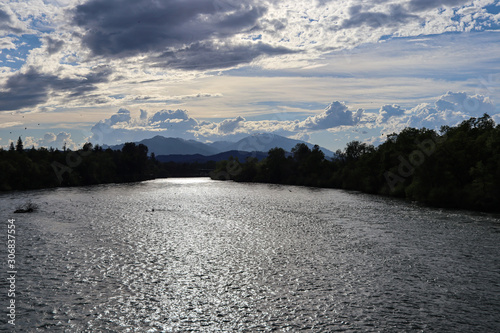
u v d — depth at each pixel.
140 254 54.97
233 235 69.12
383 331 31.70
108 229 74.62
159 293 39.72
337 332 31.53
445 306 36.59
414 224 78.88
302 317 34.25
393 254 54.78
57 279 43.59
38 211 100.06
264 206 113.38
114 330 31.72
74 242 62.34
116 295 39.09
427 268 48.06
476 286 41.75
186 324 32.91
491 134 109.69
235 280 43.84
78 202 123.56
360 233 69.94
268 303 37.34
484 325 32.75
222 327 32.38
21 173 181.25
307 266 49.22
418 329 32.03
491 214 92.31
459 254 54.62
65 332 31.27
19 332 31.12
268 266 49.25
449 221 82.25
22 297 38.19
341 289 40.94
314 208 107.12
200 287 41.53
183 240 64.69
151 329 31.97
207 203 122.44
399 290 40.59
